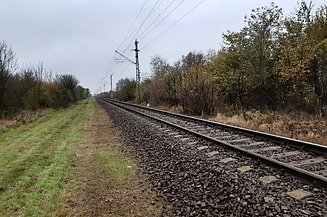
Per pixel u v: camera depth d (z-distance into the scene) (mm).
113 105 58531
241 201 7070
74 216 7586
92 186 9664
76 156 13945
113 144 16516
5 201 8852
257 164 9820
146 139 16203
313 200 6883
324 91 21672
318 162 9789
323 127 15844
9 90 35406
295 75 22547
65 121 32406
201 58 50062
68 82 79562
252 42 26266
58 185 9906
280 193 7410
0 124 27734
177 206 7441
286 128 16594
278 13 26094
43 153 15312
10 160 14242
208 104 29172
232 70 27156
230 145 11953
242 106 26391
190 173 9523
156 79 50344
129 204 8086
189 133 16453
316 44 22453
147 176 10148
